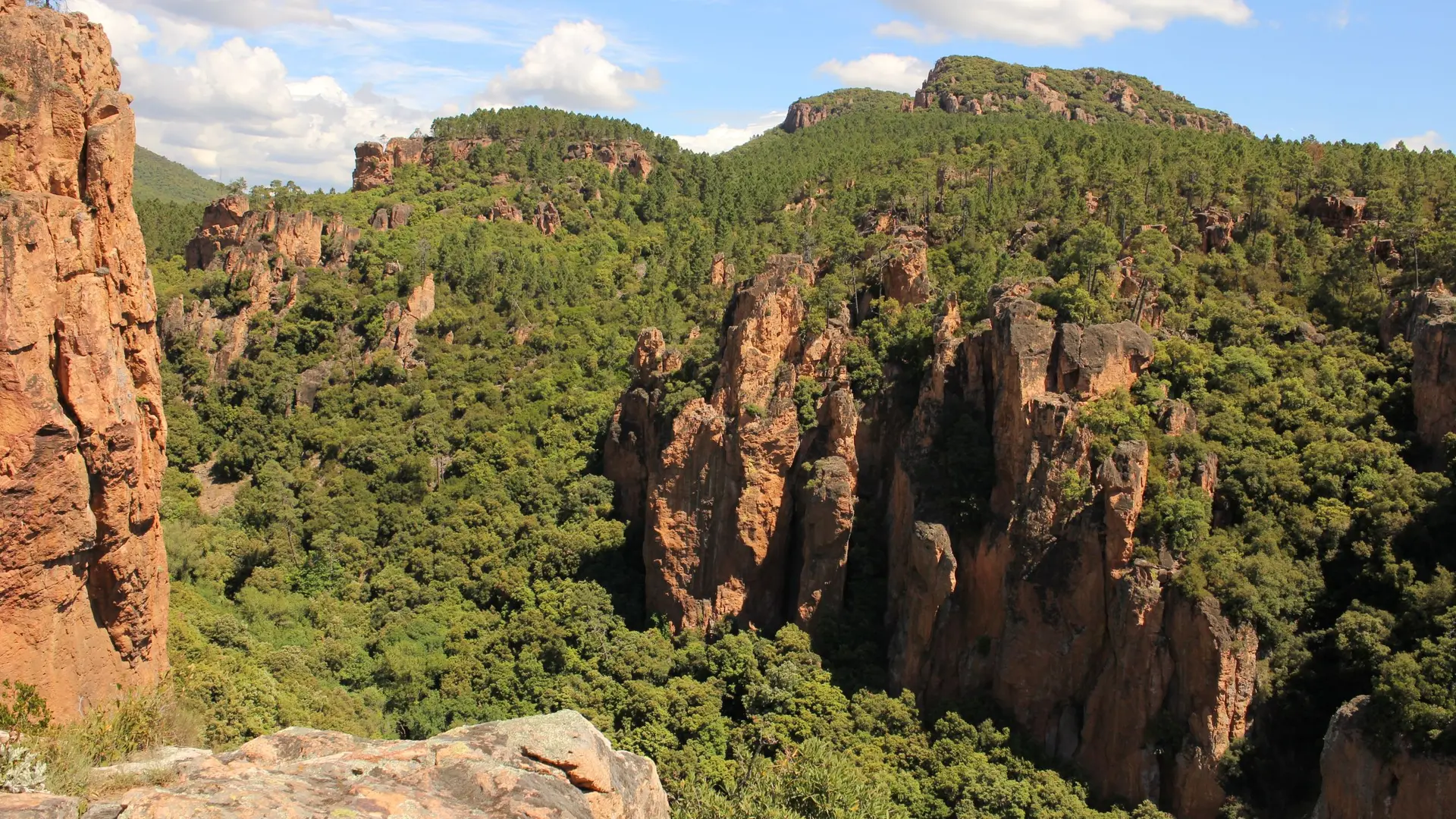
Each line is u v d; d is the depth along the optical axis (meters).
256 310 138.25
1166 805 62.56
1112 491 66.25
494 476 112.88
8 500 34.56
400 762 22.38
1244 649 60.94
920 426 78.50
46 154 38.12
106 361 38.59
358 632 89.31
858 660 75.94
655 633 84.56
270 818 19.03
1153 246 93.00
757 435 82.44
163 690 41.22
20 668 35.28
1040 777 64.19
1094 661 67.75
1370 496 65.06
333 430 121.75
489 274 150.00
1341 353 79.69
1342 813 53.09
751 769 63.16
